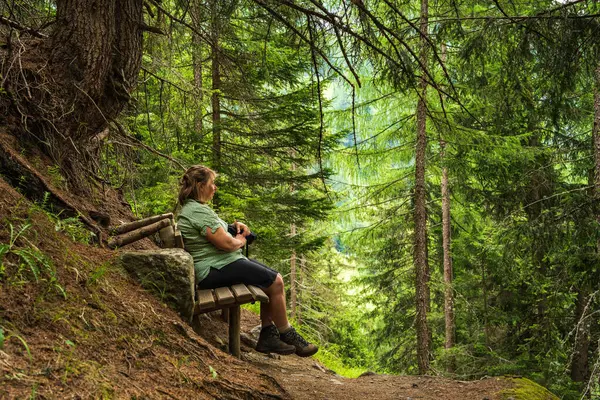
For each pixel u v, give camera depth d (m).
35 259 2.55
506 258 9.85
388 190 13.27
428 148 12.91
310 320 20.69
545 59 5.85
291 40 4.80
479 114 11.62
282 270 19.72
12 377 1.83
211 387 2.67
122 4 4.41
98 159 5.31
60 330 2.29
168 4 5.95
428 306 15.56
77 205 4.07
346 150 12.36
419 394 4.51
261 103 9.45
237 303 3.68
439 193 16.50
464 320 15.70
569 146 12.55
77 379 2.03
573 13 5.46
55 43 4.21
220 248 3.96
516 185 12.48
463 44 6.85
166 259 3.39
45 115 4.10
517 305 14.47
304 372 5.07
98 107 4.34
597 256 8.52
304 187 10.55
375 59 4.62
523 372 12.25
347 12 4.24
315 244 10.32
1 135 3.77
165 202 7.86
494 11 8.55
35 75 4.09
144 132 7.58
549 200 12.63
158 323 2.96
